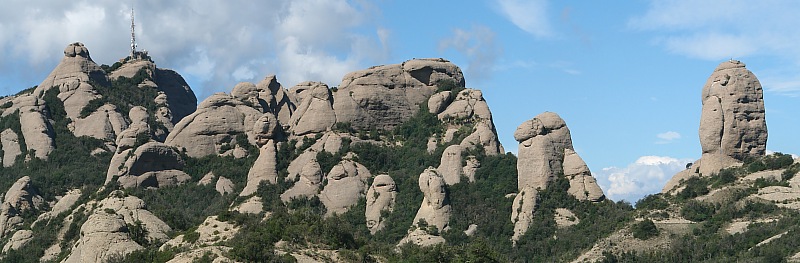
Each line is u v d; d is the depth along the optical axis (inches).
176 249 7219.5
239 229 7554.1
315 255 7106.3
